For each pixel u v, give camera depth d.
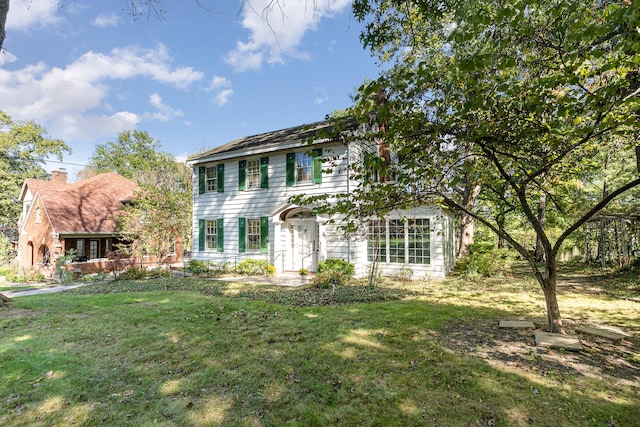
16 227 27.06
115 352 4.65
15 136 25.22
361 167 4.66
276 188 14.19
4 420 3.04
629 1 3.25
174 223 16.66
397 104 3.61
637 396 3.35
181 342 5.05
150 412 3.16
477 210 16.58
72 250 17.44
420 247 12.20
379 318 6.32
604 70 3.11
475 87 3.35
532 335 5.20
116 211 20.69
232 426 2.95
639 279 9.80
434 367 4.06
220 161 16.05
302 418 3.07
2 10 5.57
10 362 4.30
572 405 3.19
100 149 39.84
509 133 4.04
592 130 3.41
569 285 10.19
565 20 3.69
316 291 9.48
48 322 6.21
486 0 6.02
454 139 4.19
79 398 3.41
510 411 3.12
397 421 2.99
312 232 13.98
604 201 4.36
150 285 11.16
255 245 14.84
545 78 3.22
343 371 4.00
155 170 23.75
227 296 8.98
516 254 19.00
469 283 10.79
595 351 4.54
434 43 11.18
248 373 3.98
